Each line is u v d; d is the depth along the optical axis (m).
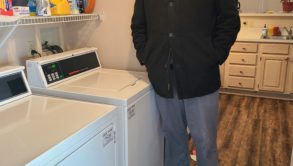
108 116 1.28
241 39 4.32
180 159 2.04
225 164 2.49
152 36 1.72
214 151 1.91
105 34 2.15
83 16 1.96
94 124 1.16
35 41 1.92
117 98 1.42
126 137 1.45
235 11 1.64
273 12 4.49
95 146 1.18
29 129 1.08
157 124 1.91
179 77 1.67
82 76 1.88
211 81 1.71
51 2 1.66
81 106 1.35
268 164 2.49
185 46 1.63
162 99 1.81
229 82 4.57
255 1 4.86
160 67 1.70
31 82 1.65
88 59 2.00
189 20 1.61
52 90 1.58
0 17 1.30
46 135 1.03
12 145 0.95
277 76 4.27
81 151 1.09
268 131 3.16
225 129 3.21
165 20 1.65
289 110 3.86
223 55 1.65
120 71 2.07
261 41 4.21
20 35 1.80
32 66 1.62
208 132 1.81
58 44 2.17
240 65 4.44
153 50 1.72
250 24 4.61
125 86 1.66
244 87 4.51
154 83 1.74
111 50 2.16
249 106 4.03
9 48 1.73
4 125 1.12
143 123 1.66
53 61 1.70
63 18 1.77
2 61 1.69
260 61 4.31
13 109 1.31
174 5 1.62
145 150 1.73
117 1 2.05
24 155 0.89
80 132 1.07
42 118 1.19
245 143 2.87
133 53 2.10
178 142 1.99
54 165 0.95
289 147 2.79
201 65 1.63
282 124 3.36
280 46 4.14
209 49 1.62
